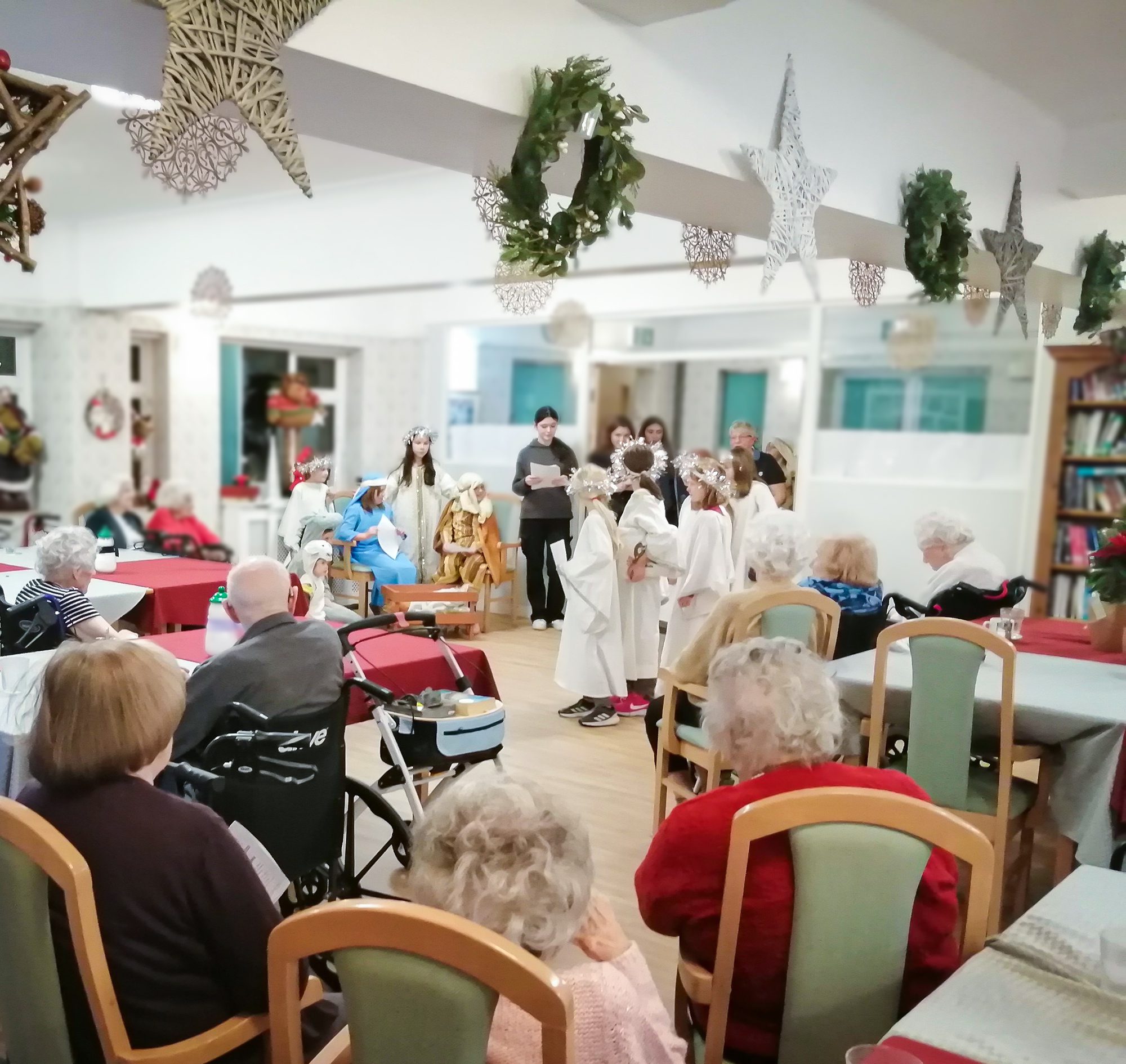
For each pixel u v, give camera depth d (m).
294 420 8.88
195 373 8.25
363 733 4.14
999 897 2.49
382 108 2.07
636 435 5.38
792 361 7.27
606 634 4.35
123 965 1.36
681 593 4.07
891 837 1.41
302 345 8.98
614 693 4.36
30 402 7.72
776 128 2.68
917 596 6.66
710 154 2.51
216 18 1.57
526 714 4.52
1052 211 3.99
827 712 1.60
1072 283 4.35
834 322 6.93
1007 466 6.40
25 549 4.70
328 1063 1.28
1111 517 5.77
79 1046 1.43
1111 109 3.79
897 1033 1.17
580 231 2.10
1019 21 2.98
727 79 2.54
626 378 8.03
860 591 3.31
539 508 5.59
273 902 1.48
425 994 1.02
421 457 5.69
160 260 7.17
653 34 2.35
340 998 2.10
